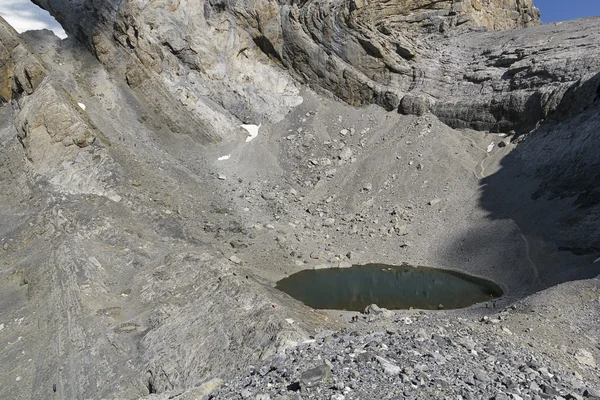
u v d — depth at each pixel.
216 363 22.58
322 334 22.44
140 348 25.77
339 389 10.72
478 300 33.84
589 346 20.19
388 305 33.38
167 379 22.80
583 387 14.03
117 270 35.59
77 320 29.11
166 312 28.42
